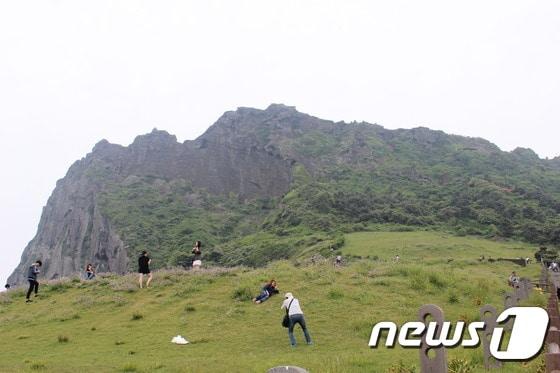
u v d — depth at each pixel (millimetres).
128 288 25125
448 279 24422
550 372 7164
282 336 16734
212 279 25672
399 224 134750
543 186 183500
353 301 20781
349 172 198125
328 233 124875
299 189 170750
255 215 197875
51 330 19250
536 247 107125
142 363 13031
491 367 10992
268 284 22078
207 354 14727
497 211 141000
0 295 27109
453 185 179750
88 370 12320
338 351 14398
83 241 192875
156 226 177875
